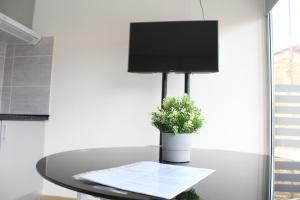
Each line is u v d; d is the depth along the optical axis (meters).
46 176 0.74
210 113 2.54
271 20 2.51
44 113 2.89
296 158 2.31
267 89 2.46
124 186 0.64
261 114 2.46
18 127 2.44
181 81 2.61
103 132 2.74
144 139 2.65
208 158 1.21
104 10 2.86
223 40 2.57
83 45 2.87
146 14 2.75
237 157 1.29
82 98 2.82
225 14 2.59
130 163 0.98
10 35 2.70
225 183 0.76
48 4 3.00
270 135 2.43
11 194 2.34
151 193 0.59
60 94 2.87
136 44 2.47
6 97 2.99
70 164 0.92
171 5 2.71
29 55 2.98
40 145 2.78
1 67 3.00
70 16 2.94
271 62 2.48
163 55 2.42
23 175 2.50
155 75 2.68
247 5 2.57
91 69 2.83
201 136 2.54
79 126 2.80
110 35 2.82
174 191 0.62
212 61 2.32
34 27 3.00
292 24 2.38
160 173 0.80
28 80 2.96
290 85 2.40
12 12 3.00
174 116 1.00
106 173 0.76
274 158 1.32
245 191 0.69
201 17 2.63
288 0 2.33
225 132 2.50
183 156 1.04
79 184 0.66
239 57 2.54
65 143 2.81
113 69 2.78
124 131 2.70
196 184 0.72
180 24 2.42
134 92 2.71
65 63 2.90
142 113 2.68
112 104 2.75
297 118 2.36
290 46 2.40
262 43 2.51
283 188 0.80
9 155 2.32
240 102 2.50
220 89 2.54
